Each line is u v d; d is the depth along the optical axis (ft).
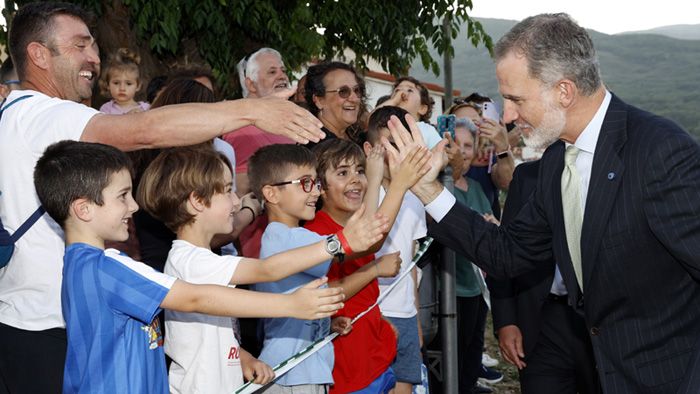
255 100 8.22
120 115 8.39
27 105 8.71
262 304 7.36
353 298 10.85
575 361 11.60
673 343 8.49
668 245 8.02
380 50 28.89
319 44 25.26
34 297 8.52
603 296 8.70
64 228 7.63
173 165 8.82
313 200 10.19
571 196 9.18
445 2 28.73
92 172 7.42
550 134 8.79
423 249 11.94
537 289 11.59
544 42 8.52
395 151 9.06
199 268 8.30
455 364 13.84
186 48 23.80
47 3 9.53
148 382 7.50
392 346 11.14
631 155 8.30
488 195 19.29
